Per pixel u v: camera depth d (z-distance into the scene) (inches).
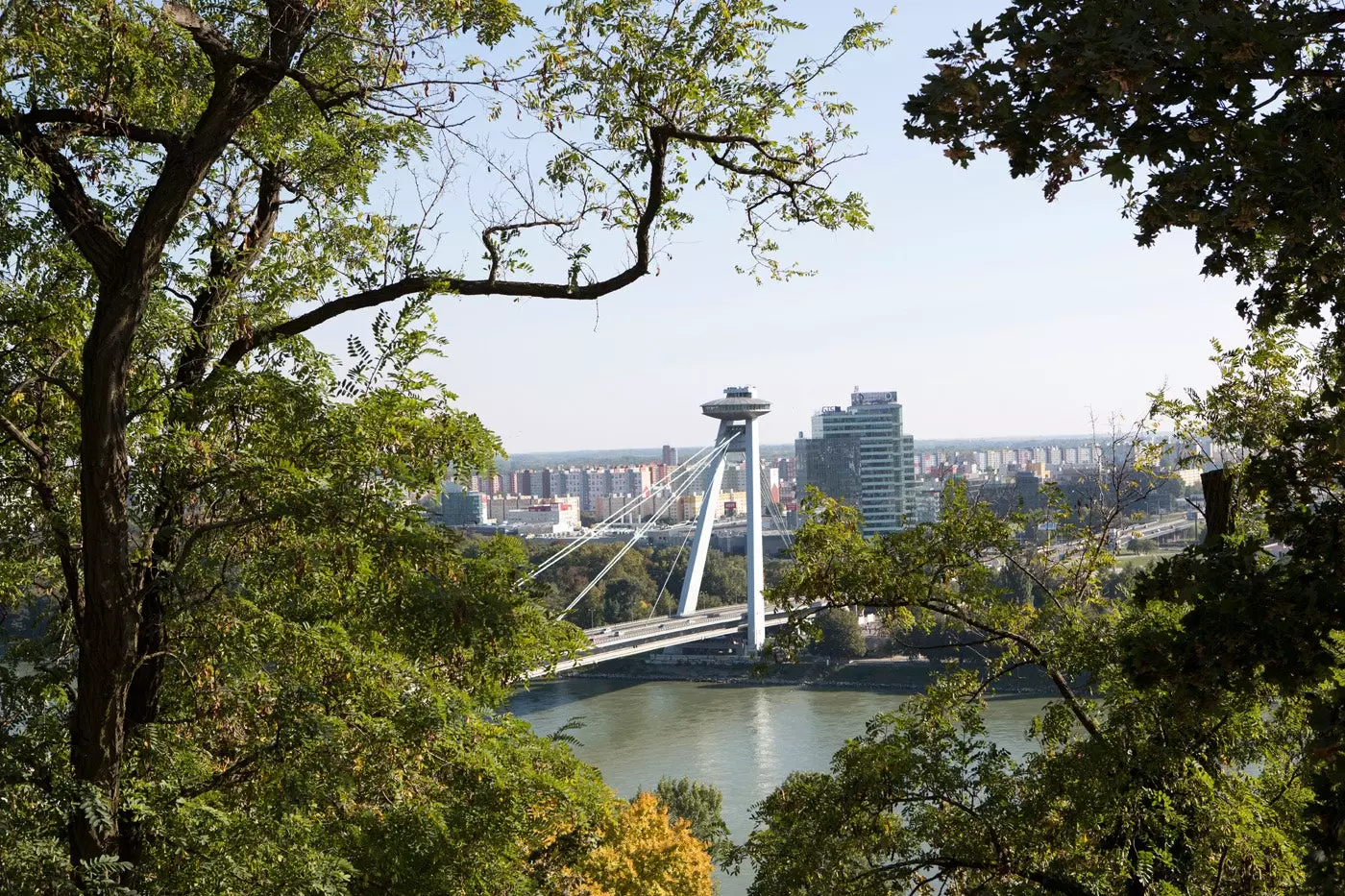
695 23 379.6
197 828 334.6
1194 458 616.1
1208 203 214.1
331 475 347.3
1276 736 480.4
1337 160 196.1
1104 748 476.7
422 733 357.1
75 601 348.8
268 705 378.3
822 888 521.0
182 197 314.0
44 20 330.3
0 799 303.0
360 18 346.9
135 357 382.3
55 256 374.3
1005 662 596.1
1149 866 452.1
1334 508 239.3
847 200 413.7
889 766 518.6
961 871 530.9
